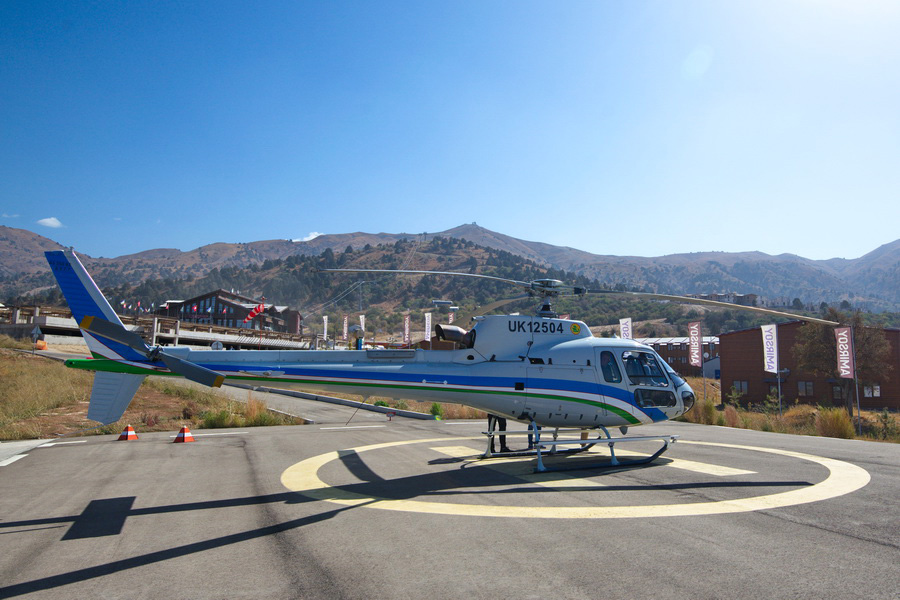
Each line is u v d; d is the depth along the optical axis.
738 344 59.38
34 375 27.59
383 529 6.49
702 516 6.82
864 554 5.36
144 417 19.12
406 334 52.94
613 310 151.12
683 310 194.12
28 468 10.80
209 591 4.72
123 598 4.60
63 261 9.59
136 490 8.81
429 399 10.84
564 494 8.21
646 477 9.52
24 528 6.73
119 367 9.38
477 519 6.84
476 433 16.92
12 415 18.39
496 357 11.23
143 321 47.06
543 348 11.55
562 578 4.83
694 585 4.62
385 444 14.23
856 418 41.59
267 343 60.84
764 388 56.97
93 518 7.17
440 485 8.99
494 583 4.75
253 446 13.83
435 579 4.88
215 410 22.11
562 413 11.22
